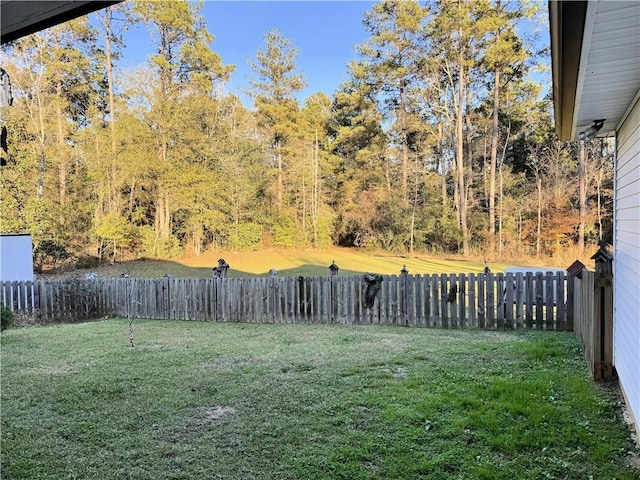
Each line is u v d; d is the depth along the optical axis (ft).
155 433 10.21
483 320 22.58
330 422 10.60
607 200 59.77
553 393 12.16
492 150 70.33
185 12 70.23
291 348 18.49
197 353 17.79
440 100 77.71
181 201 68.80
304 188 80.89
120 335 22.17
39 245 53.52
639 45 7.15
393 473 8.30
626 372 11.16
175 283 28.14
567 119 11.90
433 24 71.10
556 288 21.48
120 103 66.59
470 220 72.90
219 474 8.39
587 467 8.40
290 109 84.07
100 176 60.85
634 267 10.53
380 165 84.23
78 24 62.64
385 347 18.25
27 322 27.94
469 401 11.53
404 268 24.14
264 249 80.33
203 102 69.05
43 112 57.57
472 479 8.07
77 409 11.72
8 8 3.90
